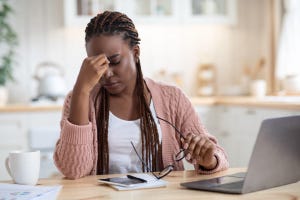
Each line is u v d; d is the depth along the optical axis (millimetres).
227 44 4027
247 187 1038
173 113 1562
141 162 1484
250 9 4039
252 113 3033
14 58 3701
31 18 3725
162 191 1082
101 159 1461
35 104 3320
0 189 1123
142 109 1513
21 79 3727
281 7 3711
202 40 4000
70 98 1466
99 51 1398
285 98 3418
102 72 1304
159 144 1504
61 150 1304
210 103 3457
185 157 1390
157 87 1597
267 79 3889
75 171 1297
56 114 3234
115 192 1082
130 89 1518
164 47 3947
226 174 1305
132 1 3648
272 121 1023
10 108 3168
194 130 1547
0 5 3533
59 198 1035
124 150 1485
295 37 3545
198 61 4004
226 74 4023
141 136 1492
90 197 1038
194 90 3998
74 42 3803
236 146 3285
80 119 1312
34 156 1206
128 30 1438
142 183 1146
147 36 3920
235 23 3803
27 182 1193
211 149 1295
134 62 1502
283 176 1115
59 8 3764
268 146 1031
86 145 1313
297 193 1045
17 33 3703
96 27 1403
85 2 3566
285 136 1068
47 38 3756
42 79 3443
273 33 3820
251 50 4031
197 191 1074
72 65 3807
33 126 3209
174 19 3695
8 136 3182
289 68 3617
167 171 1338
